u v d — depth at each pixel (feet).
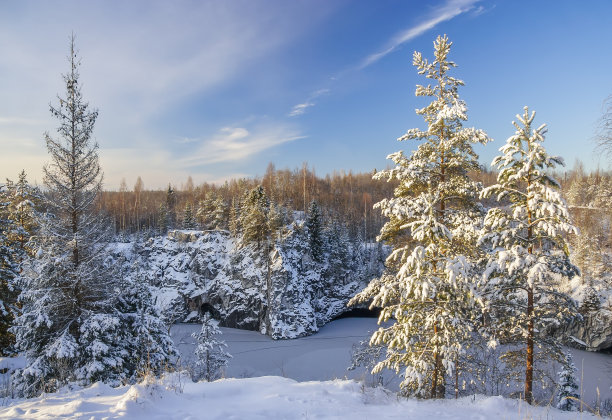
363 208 280.31
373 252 206.80
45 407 16.58
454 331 29.53
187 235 204.85
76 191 44.47
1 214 63.41
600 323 107.04
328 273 189.26
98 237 45.60
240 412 16.72
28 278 41.09
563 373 46.83
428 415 18.70
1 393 31.91
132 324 44.86
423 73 37.70
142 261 194.18
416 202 33.24
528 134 30.45
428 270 30.53
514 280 30.83
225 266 186.09
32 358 39.68
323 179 360.28
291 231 177.99
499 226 31.55
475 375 33.35
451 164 35.96
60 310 41.68
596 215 85.40
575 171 177.68
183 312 182.09
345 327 164.86
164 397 17.88
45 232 41.96
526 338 31.45
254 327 164.96
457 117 35.29
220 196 218.38
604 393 75.46
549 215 29.37
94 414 14.93
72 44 44.91
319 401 19.52
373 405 20.39
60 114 43.78
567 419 19.40
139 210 285.43
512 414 19.74
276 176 312.50
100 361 38.78
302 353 122.93
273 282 161.38
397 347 31.91
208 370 71.56
